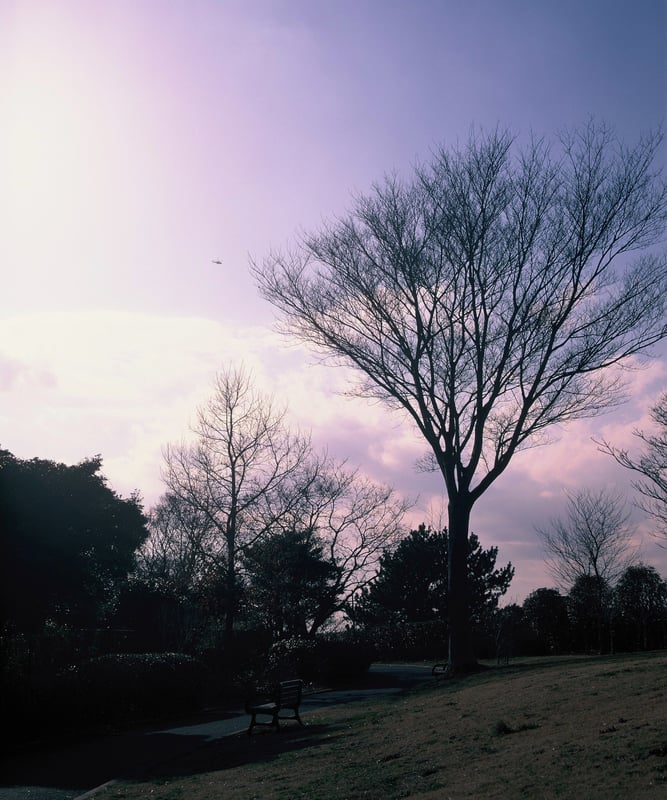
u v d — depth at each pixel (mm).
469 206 27141
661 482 28438
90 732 21297
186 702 25453
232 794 11547
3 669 20203
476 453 27859
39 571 22375
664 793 7688
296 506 40188
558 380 27484
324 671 32000
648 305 26562
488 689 19703
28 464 24031
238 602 36812
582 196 26688
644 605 42500
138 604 32812
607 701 13711
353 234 28094
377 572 44000
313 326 28688
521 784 8984
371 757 12781
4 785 14383
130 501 26797
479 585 54781
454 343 27859
